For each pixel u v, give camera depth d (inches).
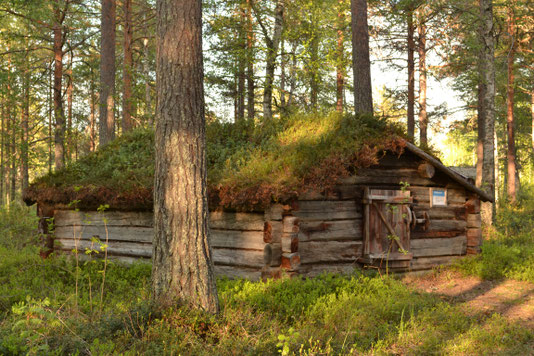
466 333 249.8
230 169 371.2
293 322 253.1
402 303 294.0
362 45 545.3
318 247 360.8
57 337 187.9
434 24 789.9
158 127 226.4
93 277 356.2
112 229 441.7
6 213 722.2
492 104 670.5
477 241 466.9
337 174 340.2
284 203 335.3
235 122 482.0
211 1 674.2
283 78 792.3
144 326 203.2
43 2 645.3
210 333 202.2
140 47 1074.1
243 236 356.8
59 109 706.8
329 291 309.1
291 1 676.1
